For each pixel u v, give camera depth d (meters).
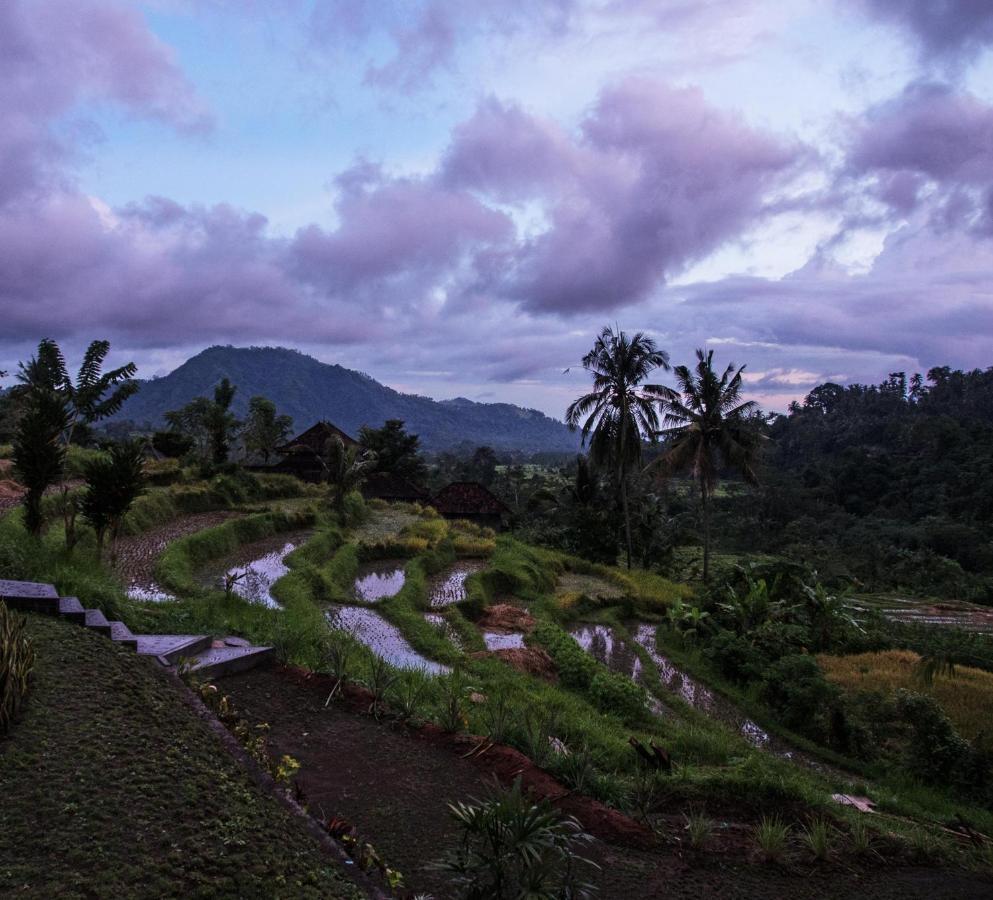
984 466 85.38
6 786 4.64
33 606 8.12
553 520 47.00
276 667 9.62
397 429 63.41
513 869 4.83
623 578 31.89
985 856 8.47
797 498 87.62
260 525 27.91
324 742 7.56
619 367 36.00
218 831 4.62
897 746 15.16
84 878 3.91
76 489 22.53
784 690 16.89
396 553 29.61
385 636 17.16
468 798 6.73
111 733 5.58
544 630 19.94
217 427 41.94
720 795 8.77
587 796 7.54
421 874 5.34
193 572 20.09
